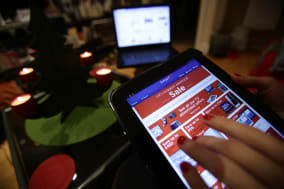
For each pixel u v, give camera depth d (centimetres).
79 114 60
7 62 88
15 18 124
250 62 165
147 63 95
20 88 81
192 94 36
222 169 21
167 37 116
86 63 69
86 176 43
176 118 33
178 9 319
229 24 203
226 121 26
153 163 27
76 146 52
